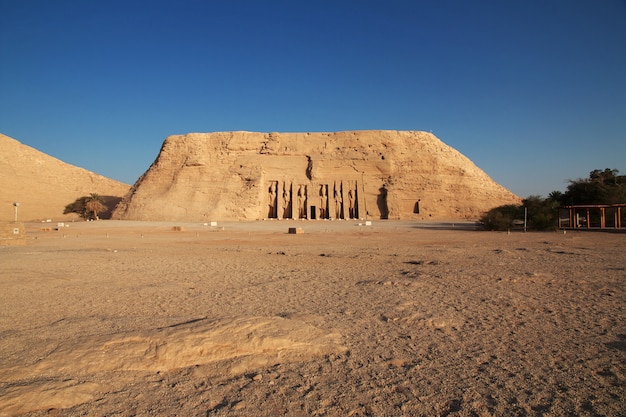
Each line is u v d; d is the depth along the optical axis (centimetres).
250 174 6931
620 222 3884
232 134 7356
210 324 648
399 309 859
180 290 1072
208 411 436
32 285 1130
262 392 479
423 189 6938
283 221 6153
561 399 459
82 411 434
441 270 1398
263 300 950
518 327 732
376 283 1155
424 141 7612
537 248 2131
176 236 3397
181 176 6894
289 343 613
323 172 7138
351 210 7025
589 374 527
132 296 988
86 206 6912
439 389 488
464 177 7231
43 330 684
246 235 3491
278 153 7275
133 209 6675
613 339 661
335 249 2225
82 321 734
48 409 434
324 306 889
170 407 443
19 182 8394
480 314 823
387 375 528
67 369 522
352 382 507
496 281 1180
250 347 591
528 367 551
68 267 1516
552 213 3872
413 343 651
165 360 550
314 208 6888
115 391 479
